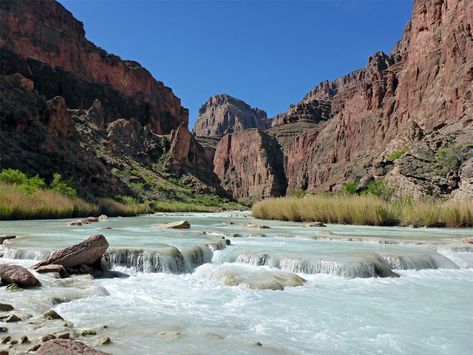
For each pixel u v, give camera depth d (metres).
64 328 7.82
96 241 14.05
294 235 23.86
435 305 10.83
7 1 114.56
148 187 88.00
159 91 166.62
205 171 127.94
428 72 104.25
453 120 75.56
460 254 17.98
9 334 7.28
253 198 197.88
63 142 61.66
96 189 59.12
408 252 17.31
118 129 110.44
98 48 142.62
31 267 13.62
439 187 51.09
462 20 94.19
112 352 6.82
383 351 7.48
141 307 10.19
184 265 15.37
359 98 152.75
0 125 52.03
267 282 12.71
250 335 8.18
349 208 36.50
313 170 170.38
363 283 13.39
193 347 7.25
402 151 67.25
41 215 36.88
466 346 7.80
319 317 9.62
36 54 116.88
